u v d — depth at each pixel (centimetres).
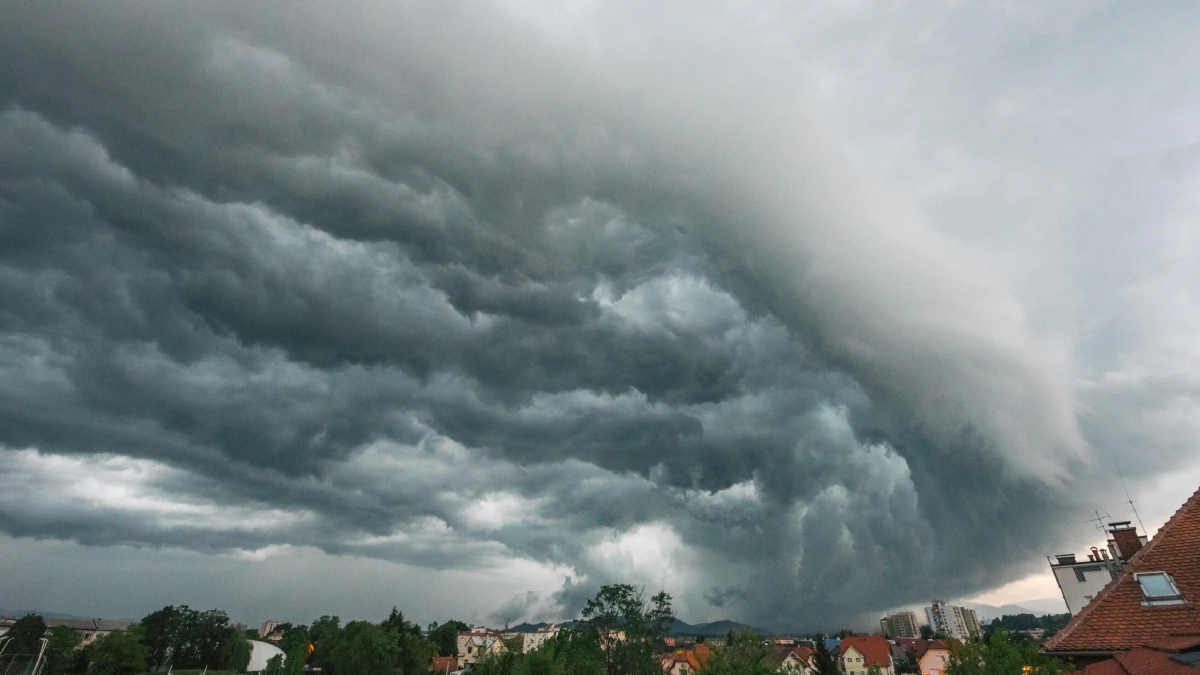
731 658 4012
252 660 13550
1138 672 1530
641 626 7006
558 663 3984
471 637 17738
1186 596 1833
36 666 8650
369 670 10675
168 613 13088
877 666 7719
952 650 2445
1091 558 6206
